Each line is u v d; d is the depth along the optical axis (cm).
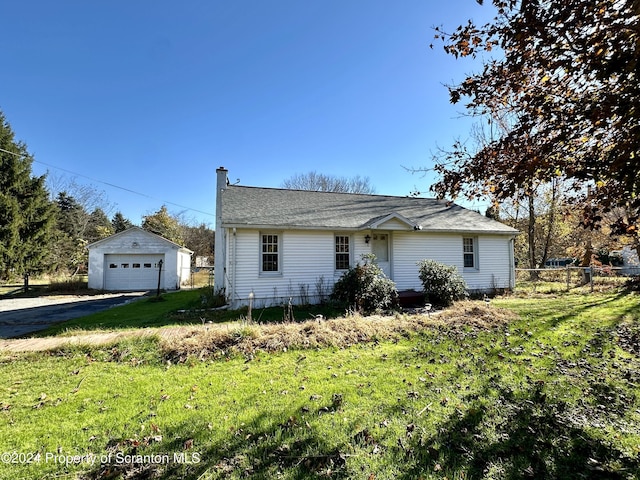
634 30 230
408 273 1298
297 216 1189
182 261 2370
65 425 342
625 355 526
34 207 1961
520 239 2436
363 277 1020
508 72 310
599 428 315
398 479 251
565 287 1477
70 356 569
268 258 1132
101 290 1958
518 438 304
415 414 351
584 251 1917
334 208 1348
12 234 1800
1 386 447
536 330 685
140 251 2056
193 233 4650
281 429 326
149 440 312
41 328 878
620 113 254
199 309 1084
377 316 880
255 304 1094
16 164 1897
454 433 314
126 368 516
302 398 395
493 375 456
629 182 256
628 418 332
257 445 299
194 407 376
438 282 1111
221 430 325
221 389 428
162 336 654
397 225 1230
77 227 3388
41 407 383
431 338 655
